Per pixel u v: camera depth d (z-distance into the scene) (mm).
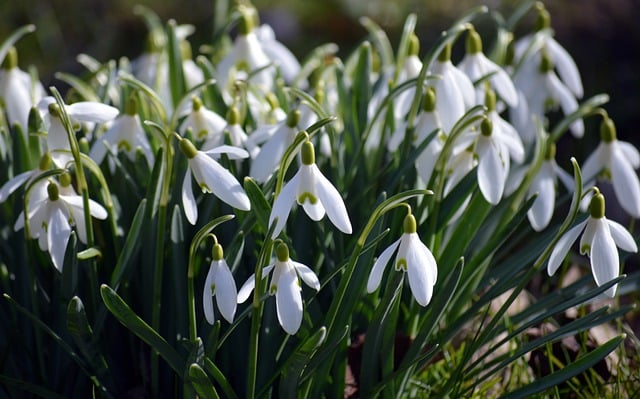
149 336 667
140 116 764
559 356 788
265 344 698
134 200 732
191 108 755
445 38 722
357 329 735
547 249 676
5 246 745
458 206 725
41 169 696
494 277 756
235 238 683
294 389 678
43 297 726
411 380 743
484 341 728
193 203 664
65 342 702
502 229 726
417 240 647
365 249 667
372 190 758
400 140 751
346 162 769
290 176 712
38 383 724
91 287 703
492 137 708
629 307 694
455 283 683
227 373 705
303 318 692
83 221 698
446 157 710
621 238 663
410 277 644
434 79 738
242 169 733
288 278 641
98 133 771
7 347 711
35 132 705
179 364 677
